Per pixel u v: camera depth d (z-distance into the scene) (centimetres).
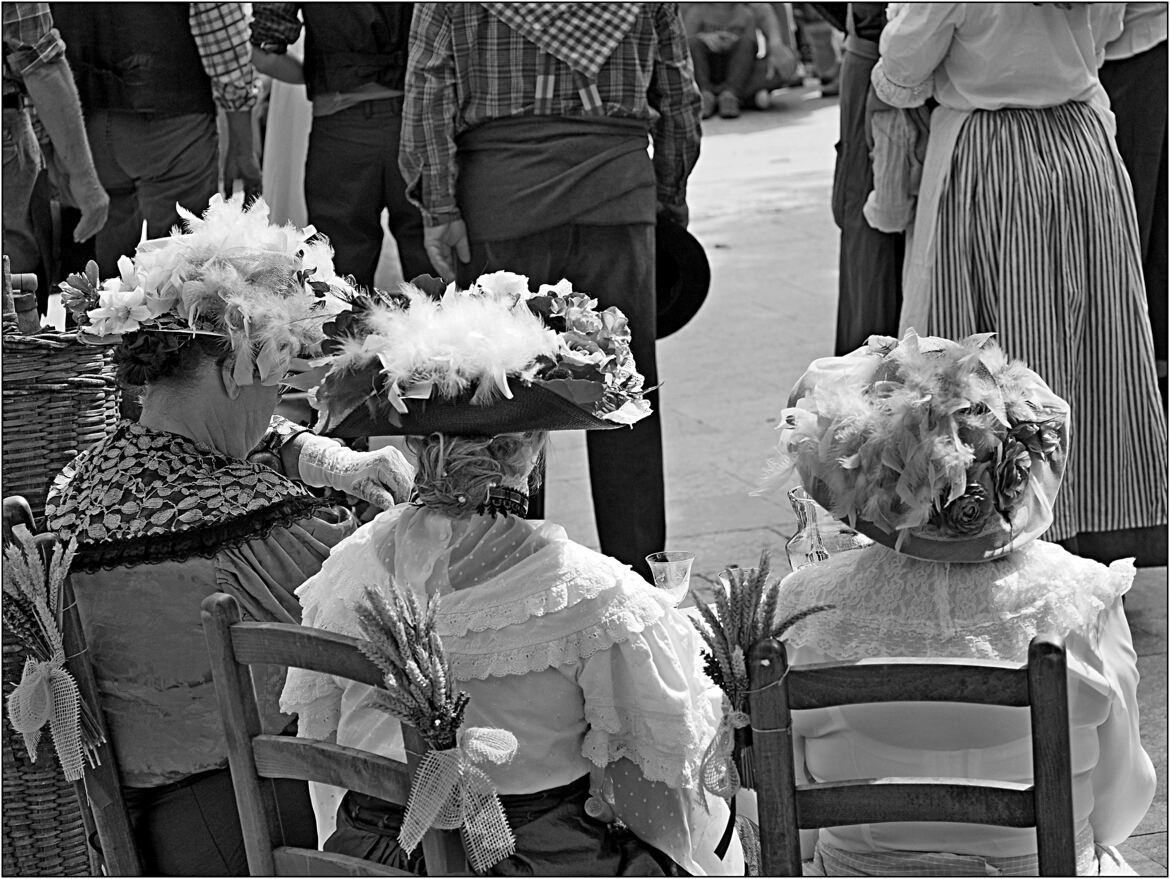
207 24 648
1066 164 484
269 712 291
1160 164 553
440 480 256
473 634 247
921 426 244
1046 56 478
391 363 248
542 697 250
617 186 489
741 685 217
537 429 255
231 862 292
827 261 1054
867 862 259
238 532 287
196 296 286
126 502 285
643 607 253
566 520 617
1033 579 253
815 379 269
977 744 247
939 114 499
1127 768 261
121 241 680
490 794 218
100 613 279
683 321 570
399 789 222
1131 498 507
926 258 503
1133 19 518
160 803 288
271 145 738
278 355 288
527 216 491
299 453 344
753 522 598
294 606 289
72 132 591
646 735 250
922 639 251
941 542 250
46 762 325
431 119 485
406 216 624
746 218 1209
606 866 254
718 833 267
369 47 593
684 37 508
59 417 339
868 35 543
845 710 252
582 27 475
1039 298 489
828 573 265
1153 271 565
